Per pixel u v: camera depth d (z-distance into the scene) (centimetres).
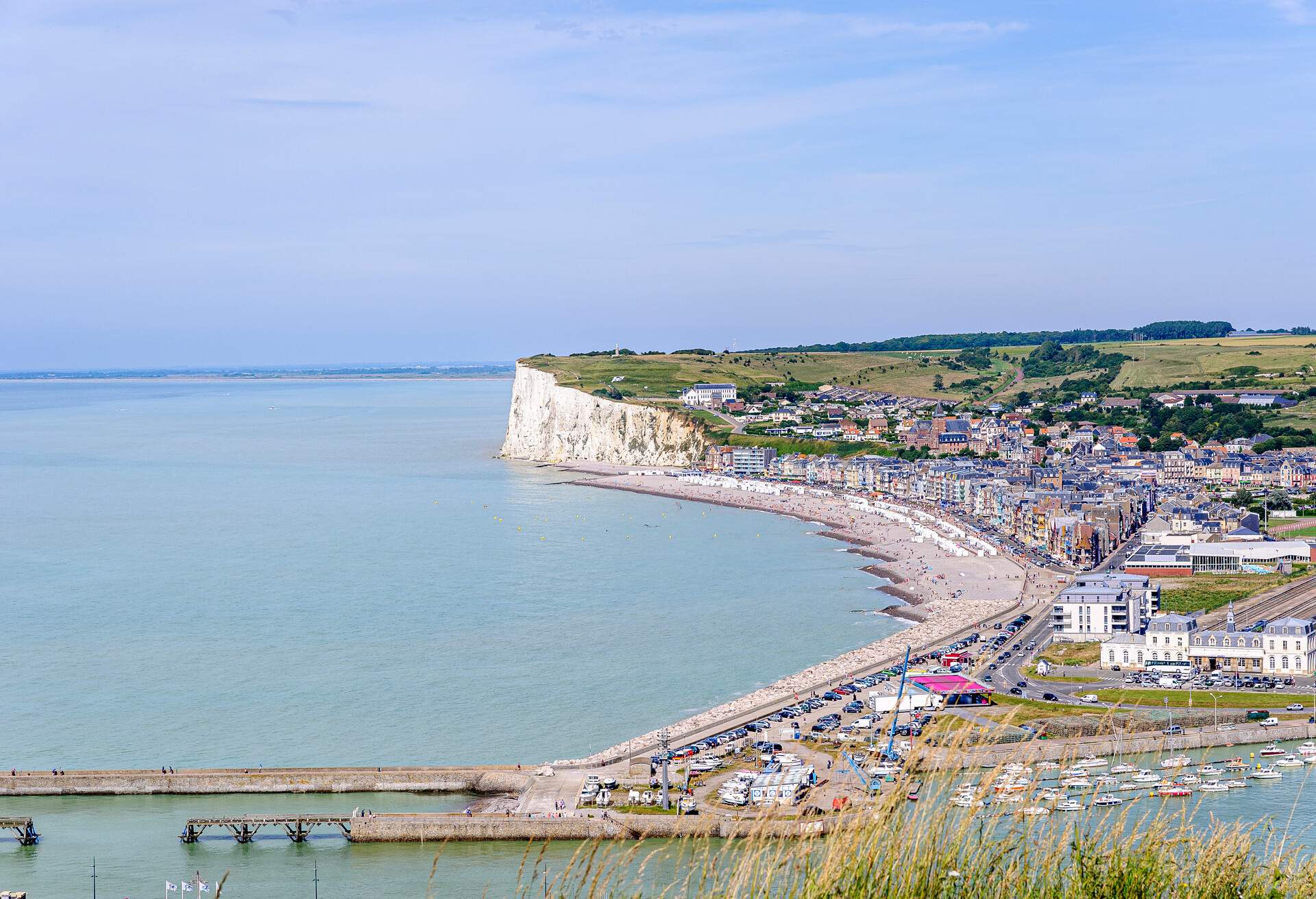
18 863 14612
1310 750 16650
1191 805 13638
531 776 16875
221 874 14188
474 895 13038
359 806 16388
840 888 3750
